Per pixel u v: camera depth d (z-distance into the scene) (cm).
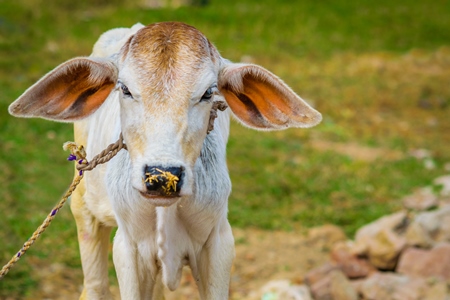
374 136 1097
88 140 472
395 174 927
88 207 476
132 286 426
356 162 955
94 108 403
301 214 805
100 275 490
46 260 664
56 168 845
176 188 346
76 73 388
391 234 668
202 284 436
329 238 758
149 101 362
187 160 364
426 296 583
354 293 597
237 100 403
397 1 1938
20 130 929
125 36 498
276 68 1376
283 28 1620
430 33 1709
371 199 854
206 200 407
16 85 1092
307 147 1005
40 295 611
